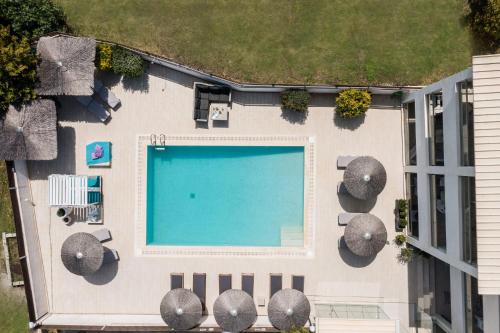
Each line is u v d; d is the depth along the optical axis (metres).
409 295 17.78
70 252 16.30
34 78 15.99
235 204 18.39
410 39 17.61
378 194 16.94
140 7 17.77
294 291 16.56
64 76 15.83
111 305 18.05
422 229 16.28
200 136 17.77
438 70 17.53
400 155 17.75
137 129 17.81
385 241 16.45
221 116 17.31
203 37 17.69
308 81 17.59
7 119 16.03
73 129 17.83
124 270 18.02
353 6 17.69
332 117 17.73
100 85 17.47
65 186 16.47
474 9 17.22
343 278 17.91
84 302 18.05
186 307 16.17
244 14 17.70
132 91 17.77
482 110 11.38
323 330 14.93
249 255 17.95
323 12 17.70
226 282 17.80
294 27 17.67
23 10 16.25
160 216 18.38
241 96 17.73
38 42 15.93
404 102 17.41
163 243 18.27
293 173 18.17
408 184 17.59
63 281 18.08
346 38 17.62
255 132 17.75
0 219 17.97
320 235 17.88
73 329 16.95
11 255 18.06
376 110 17.73
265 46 17.66
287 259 17.92
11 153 16.12
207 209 18.42
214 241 18.30
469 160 12.72
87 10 17.73
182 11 17.73
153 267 18.02
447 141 13.97
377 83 17.55
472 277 13.45
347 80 17.58
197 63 17.69
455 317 14.40
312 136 17.75
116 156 17.89
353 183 16.09
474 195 12.65
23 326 18.06
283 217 18.28
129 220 17.97
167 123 17.83
